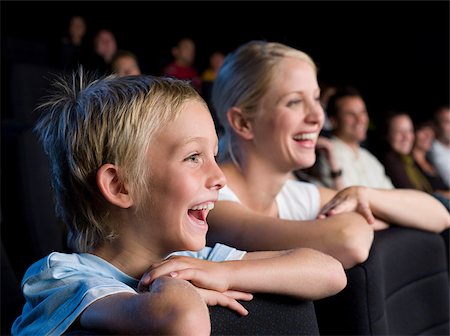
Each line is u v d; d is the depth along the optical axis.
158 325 0.53
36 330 0.61
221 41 7.64
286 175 1.19
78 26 5.48
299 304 0.78
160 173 0.65
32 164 1.37
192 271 0.68
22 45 4.32
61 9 6.59
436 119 3.88
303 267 0.78
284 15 7.34
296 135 1.15
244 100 1.15
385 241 1.06
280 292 0.75
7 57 4.19
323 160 2.26
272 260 0.77
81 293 0.60
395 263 1.06
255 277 0.73
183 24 7.51
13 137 1.38
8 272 0.98
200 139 0.66
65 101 0.71
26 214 1.35
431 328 1.15
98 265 0.68
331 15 7.05
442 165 3.67
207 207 0.68
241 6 7.46
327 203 1.17
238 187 1.17
